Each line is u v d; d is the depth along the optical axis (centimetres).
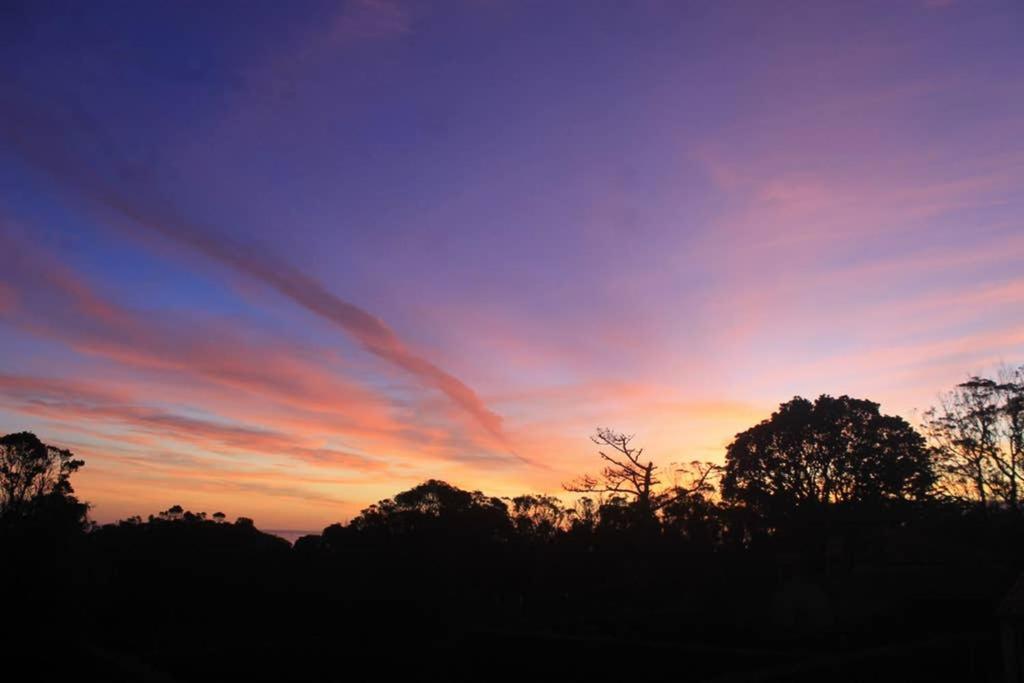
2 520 5350
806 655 3644
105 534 6519
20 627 4719
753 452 7512
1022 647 2636
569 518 7388
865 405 7338
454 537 6222
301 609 5897
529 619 5678
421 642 4934
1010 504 6569
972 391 6988
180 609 5903
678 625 4922
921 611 4956
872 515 6744
